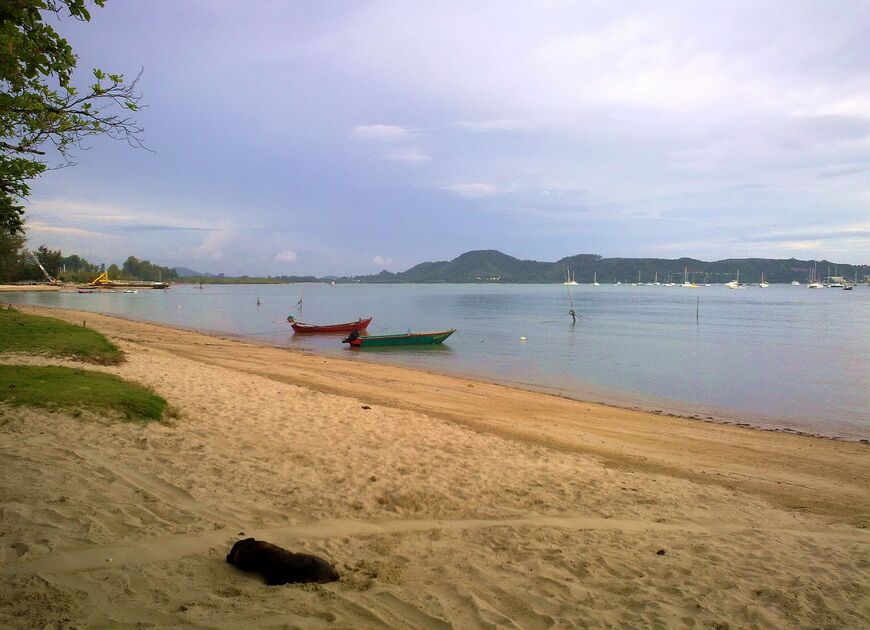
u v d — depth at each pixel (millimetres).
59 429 8266
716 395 21453
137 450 7898
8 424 8172
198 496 6438
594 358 30844
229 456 8172
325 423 10938
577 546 6109
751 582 5457
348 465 8359
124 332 32844
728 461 11516
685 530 6965
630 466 10469
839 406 19750
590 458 10742
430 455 9406
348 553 5406
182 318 54469
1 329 18969
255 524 5848
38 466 6699
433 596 4598
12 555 4504
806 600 5102
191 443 8602
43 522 5180
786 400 20688
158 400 10422
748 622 4648
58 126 5578
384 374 22203
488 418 14125
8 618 3611
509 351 33531
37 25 4898
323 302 96438
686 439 13508
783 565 5945
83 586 4137
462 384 20797
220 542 5230
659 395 21297
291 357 26422
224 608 4012
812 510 8391
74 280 145250
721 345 37312
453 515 6820
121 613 3822
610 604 4820
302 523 6039
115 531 5191
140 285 149875
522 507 7332
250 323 51125
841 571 5820
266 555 4645
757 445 13367
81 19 4840
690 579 5453
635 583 5277
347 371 22312
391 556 5441
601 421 15062
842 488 9844
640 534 6668
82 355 15906
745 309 81312
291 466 8031
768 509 8273
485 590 4875
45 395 9516
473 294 148000
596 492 8305
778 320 60344
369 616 4117
